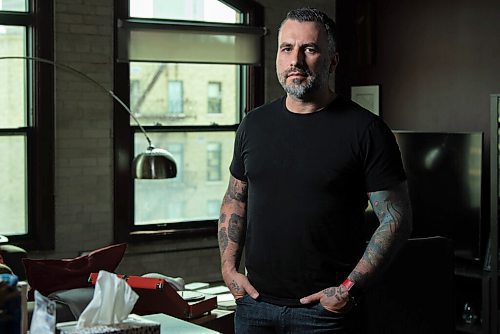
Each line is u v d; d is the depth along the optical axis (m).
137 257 6.79
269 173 2.69
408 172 6.74
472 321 6.17
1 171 6.30
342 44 7.90
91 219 6.60
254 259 2.73
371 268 2.61
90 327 2.13
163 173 5.51
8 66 6.27
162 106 6.97
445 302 4.43
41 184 6.37
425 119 7.14
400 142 6.78
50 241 6.43
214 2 7.12
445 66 6.93
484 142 6.58
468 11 6.71
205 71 7.14
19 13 6.25
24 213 6.41
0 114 6.27
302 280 2.64
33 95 6.32
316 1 7.64
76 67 6.45
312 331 2.63
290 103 2.72
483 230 6.49
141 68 6.86
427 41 7.09
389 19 7.46
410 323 4.31
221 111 7.26
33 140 6.37
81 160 6.52
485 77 6.59
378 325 4.22
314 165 2.63
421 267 4.34
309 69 2.60
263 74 7.35
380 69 7.58
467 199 6.28
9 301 1.97
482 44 6.60
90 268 3.72
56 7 6.34
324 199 2.62
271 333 2.73
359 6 7.69
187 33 6.91
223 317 4.04
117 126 6.66
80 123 6.50
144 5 6.81
